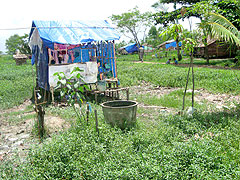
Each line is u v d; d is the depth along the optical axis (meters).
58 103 9.29
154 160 3.92
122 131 5.66
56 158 4.10
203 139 4.87
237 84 11.05
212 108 7.81
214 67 20.00
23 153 5.01
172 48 52.28
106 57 10.92
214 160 3.95
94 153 4.35
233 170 3.64
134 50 53.72
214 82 12.16
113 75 11.11
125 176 3.52
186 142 4.64
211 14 7.19
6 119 7.64
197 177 3.46
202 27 7.02
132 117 5.95
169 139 5.14
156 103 9.15
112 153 4.38
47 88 9.77
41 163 4.00
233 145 4.70
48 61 9.74
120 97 10.70
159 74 15.95
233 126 5.64
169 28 6.81
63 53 10.23
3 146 5.45
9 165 4.18
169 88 13.05
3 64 34.06
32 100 10.65
